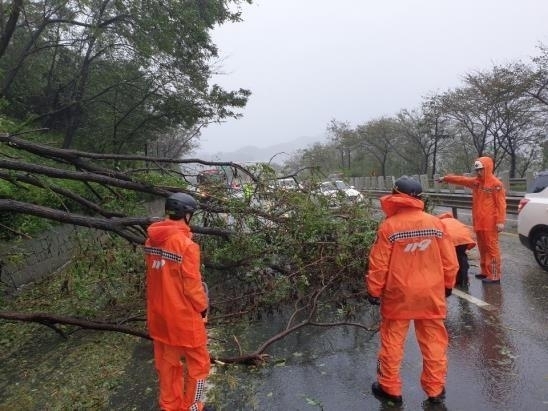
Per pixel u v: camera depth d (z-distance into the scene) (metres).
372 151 45.91
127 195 7.65
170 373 3.55
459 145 39.00
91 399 4.21
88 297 6.58
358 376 4.27
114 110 19.61
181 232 3.50
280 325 5.73
